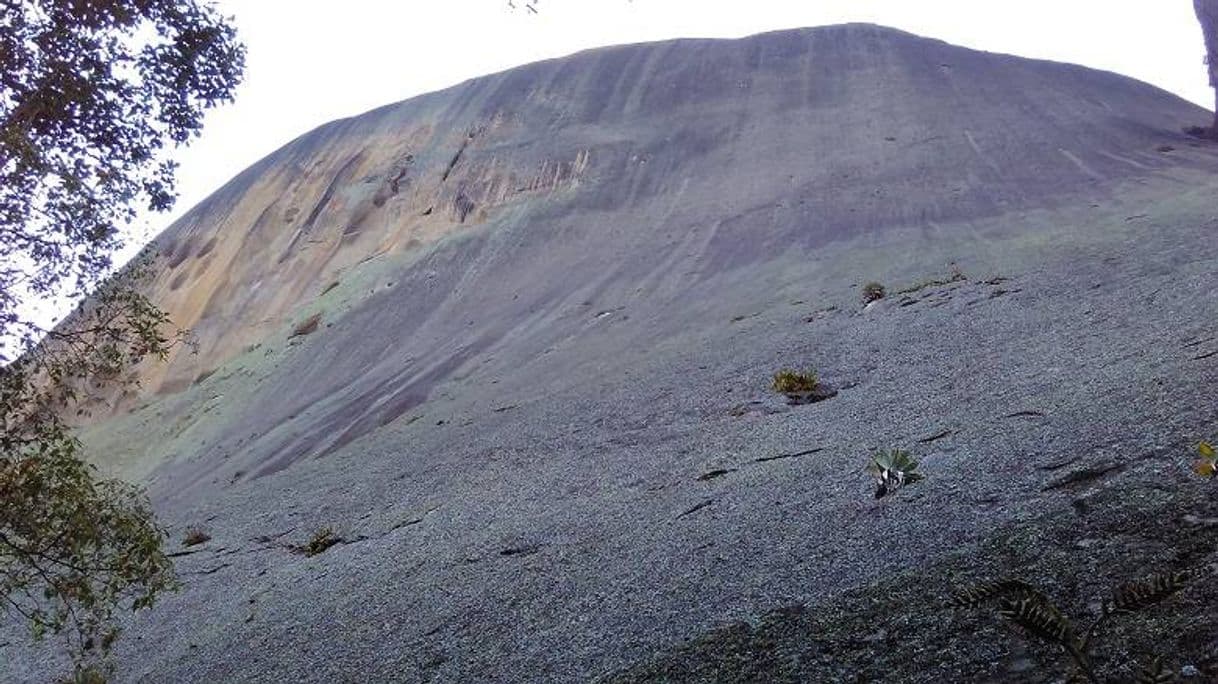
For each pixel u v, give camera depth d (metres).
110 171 6.34
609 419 16.61
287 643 8.49
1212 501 4.49
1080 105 47.62
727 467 10.58
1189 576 3.70
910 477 6.10
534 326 32.28
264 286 49.81
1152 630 3.33
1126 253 18.94
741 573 6.42
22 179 5.91
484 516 11.73
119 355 6.27
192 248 57.84
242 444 29.67
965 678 3.59
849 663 4.24
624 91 58.12
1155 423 6.45
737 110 53.50
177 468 30.34
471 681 6.06
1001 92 50.50
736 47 63.06
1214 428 5.75
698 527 8.12
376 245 49.41
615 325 29.30
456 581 8.83
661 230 39.84
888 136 45.31
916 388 12.23
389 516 13.78
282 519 15.87
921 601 4.67
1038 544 4.89
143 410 40.84
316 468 21.44
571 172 49.00
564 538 9.34
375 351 35.62
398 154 56.94
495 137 54.88
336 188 56.16
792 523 7.26
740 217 38.50
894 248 29.44
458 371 29.16
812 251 32.03
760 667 4.61
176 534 17.05
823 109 51.34
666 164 48.16
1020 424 8.02
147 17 6.80
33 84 6.36
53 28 6.43
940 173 38.88
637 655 5.49
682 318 27.44
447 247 44.53
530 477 13.67
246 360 41.38
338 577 10.66
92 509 6.30
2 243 5.85
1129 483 5.32
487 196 49.09
